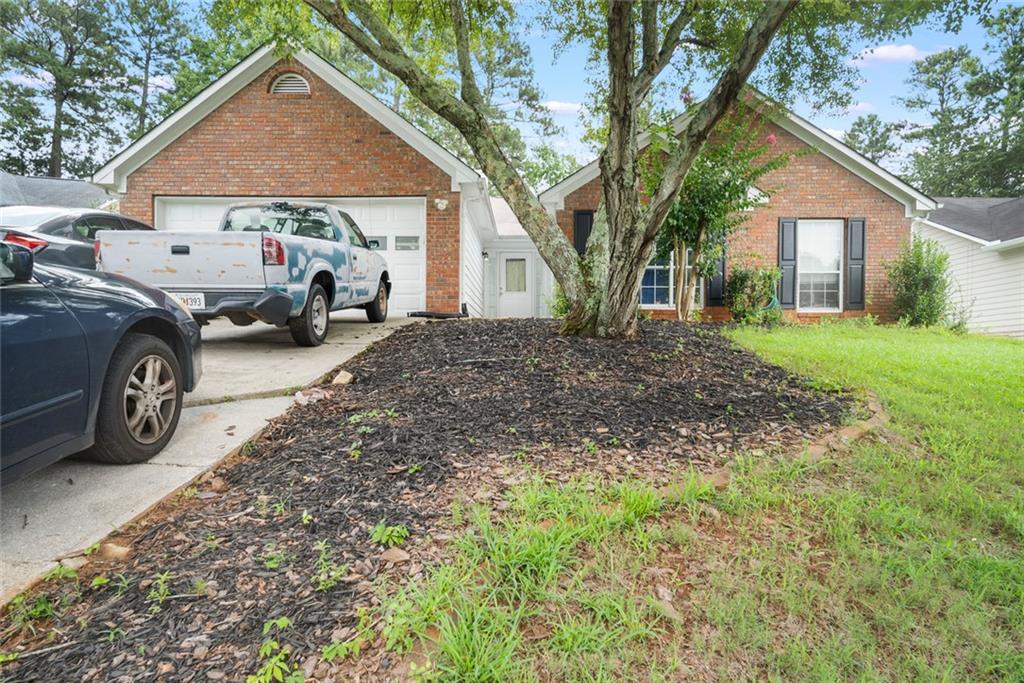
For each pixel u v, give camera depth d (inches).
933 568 89.7
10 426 91.7
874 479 122.6
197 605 78.5
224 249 223.6
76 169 1279.5
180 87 1008.9
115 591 83.0
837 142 469.1
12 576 85.7
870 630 76.7
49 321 101.4
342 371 213.8
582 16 302.2
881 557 91.7
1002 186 1195.9
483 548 89.7
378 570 85.0
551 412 156.3
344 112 442.3
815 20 252.4
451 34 386.6
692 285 414.3
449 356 222.7
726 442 140.8
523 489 109.6
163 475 120.6
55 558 90.5
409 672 66.2
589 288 249.3
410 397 169.8
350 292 311.1
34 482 116.1
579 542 92.4
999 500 116.0
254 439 143.5
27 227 275.0
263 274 224.4
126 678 66.7
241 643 71.4
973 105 1259.8
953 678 69.1
